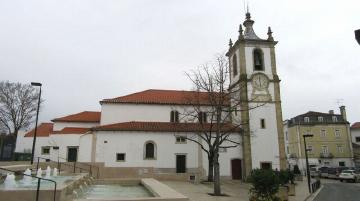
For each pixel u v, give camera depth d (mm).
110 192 20781
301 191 29359
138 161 35375
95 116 44344
